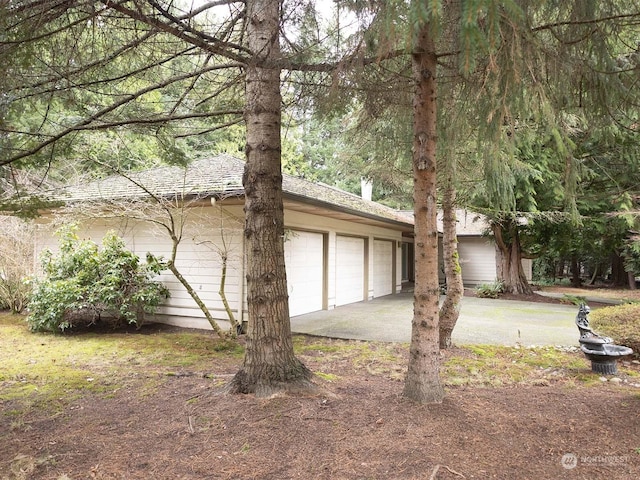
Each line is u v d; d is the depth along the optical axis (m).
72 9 3.17
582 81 2.95
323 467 2.72
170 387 4.58
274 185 4.05
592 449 2.94
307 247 9.94
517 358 5.92
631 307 6.86
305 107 4.27
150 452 3.01
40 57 3.57
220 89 5.10
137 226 8.90
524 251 14.83
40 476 2.72
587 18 2.70
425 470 2.65
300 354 6.20
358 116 4.82
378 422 3.29
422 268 3.63
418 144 3.52
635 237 11.43
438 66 3.64
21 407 4.06
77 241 8.40
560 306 11.80
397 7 2.14
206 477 2.66
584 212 11.80
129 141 7.93
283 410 3.50
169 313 8.66
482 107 3.21
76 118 5.04
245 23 4.16
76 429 3.48
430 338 3.63
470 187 7.02
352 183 24.22
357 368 5.38
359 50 3.07
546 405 3.84
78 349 6.60
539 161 10.09
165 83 4.44
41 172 5.89
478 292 14.25
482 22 2.28
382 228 14.44
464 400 3.86
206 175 8.63
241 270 7.90
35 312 7.74
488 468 2.68
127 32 3.96
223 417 3.46
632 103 3.03
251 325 4.00
